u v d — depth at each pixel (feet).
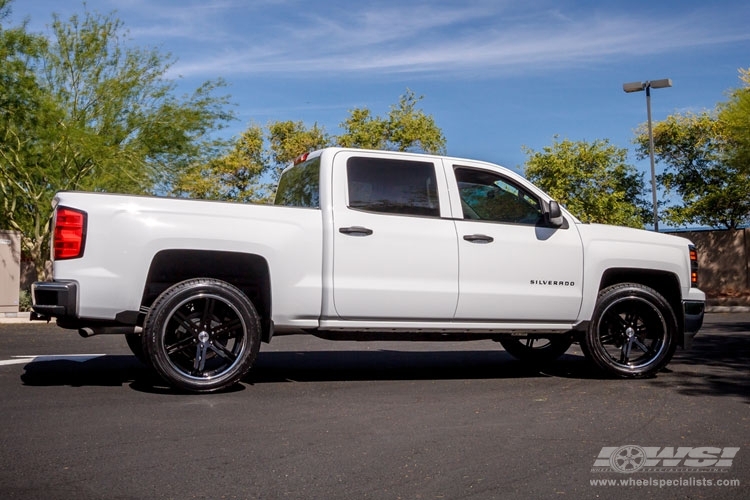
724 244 89.56
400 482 13.61
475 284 23.73
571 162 92.48
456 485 13.51
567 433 17.21
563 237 24.91
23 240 76.74
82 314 20.36
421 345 35.99
